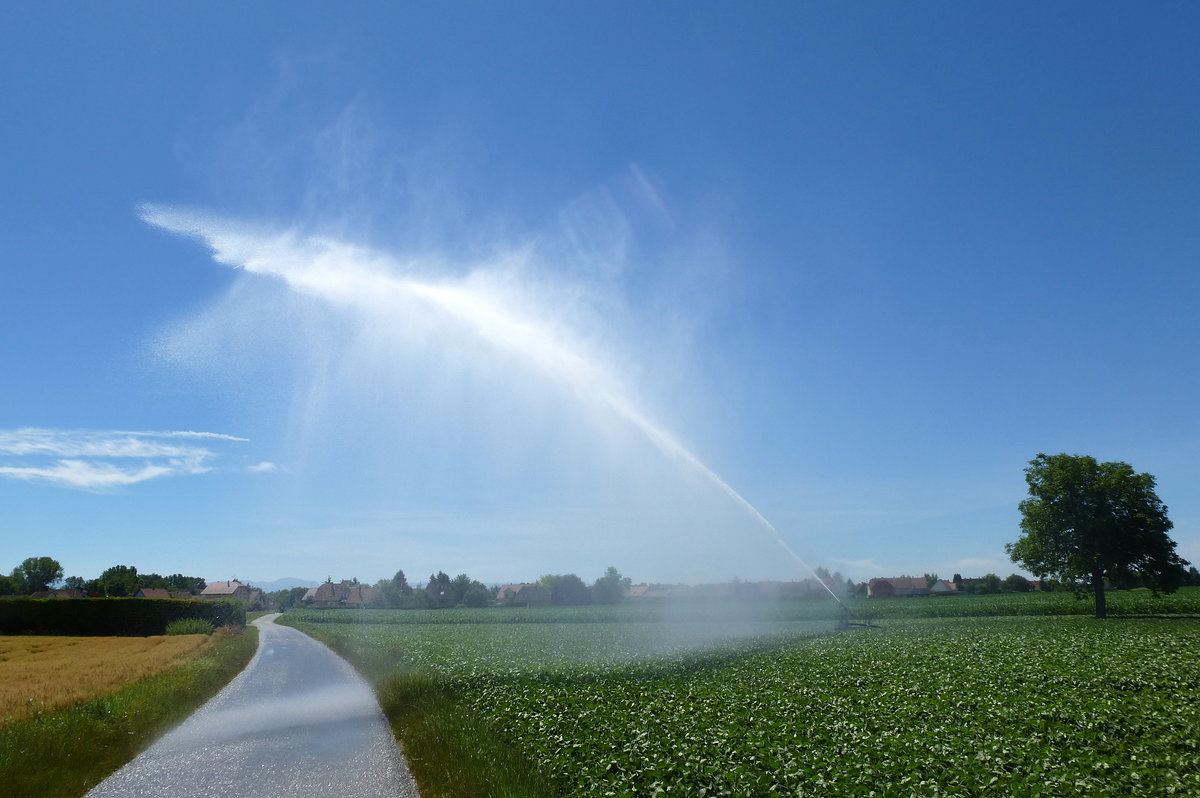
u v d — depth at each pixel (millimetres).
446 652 41594
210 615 81000
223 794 13156
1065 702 18359
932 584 159750
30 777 13539
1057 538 60031
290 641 62031
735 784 11961
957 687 21844
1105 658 28875
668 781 12297
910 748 13977
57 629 71688
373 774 14320
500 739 16234
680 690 22641
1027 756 13164
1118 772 12148
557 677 26594
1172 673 23594
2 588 138750
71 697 21734
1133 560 57750
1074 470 60000
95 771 14883
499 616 101250
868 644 39812
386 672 32938
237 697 26797
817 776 12055
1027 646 35281
